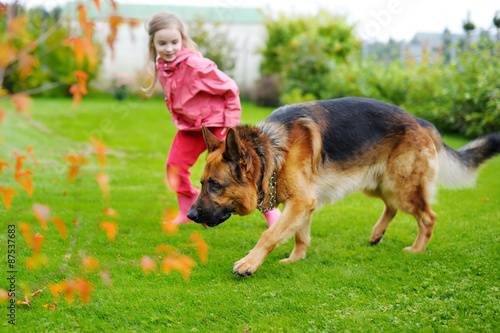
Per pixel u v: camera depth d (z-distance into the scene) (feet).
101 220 13.94
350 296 9.38
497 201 17.48
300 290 9.64
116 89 54.60
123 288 9.62
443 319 8.31
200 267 11.00
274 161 10.46
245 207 10.23
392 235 13.85
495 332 7.73
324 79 49.21
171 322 8.34
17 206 15.17
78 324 8.09
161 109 48.21
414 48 48.67
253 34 72.69
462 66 34.24
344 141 11.43
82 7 5.85
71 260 10.71
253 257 10.21
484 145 13.35
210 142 10.38
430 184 12.18
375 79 39.88
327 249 12.46
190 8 70.08
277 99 57.82
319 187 11.39
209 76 12.34
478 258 11.31
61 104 49.70
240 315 8.59
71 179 7.56
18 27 5.32
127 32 60.18
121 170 22.12
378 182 12.37
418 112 35.55
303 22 62.64
